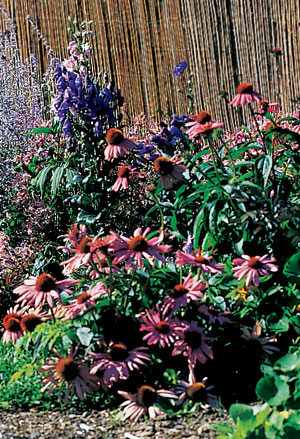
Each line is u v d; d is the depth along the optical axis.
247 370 3.03
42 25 7.28
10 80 5.75
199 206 3.66
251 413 2.56
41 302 3.04
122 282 3.14
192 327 2.93
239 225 3.30
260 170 3.47
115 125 4.38
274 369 2.86
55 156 4.71
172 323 2.92
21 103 5.38
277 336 3.18
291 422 2.52
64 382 2.92
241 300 3.14
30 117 5.36
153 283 3.11
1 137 5.20
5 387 3.03
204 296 3.10
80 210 4.31
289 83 7.46
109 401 2.93
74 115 4.12
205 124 3.23
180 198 3.55
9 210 4.82
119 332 2.95
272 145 3.77
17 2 7.22
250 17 7.53
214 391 2.95
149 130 5.39
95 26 7.41
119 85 7.48
